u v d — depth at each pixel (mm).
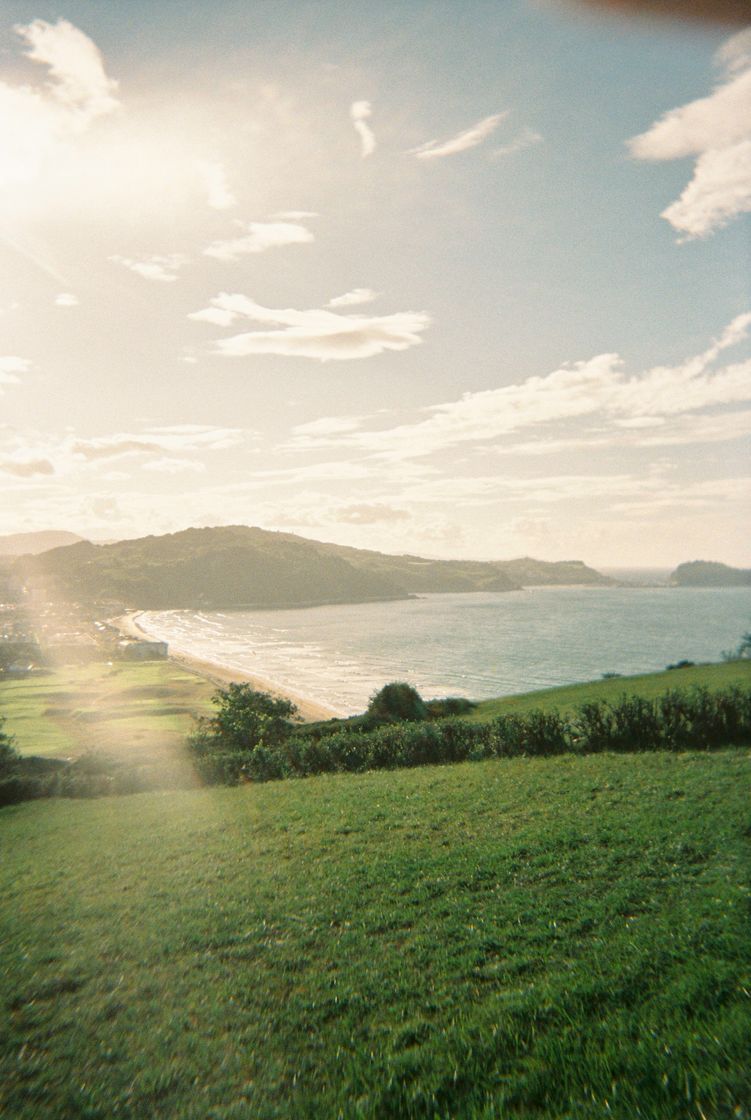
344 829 14727
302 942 8680
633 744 23062
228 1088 5789
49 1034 7062
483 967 7387
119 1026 7074
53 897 12305
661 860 10062
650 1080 5062
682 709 23188
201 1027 6848
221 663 187000
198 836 16156
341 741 27281
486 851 11594
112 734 82750
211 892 11312
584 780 16984
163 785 28328
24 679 164750
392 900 9836
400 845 12805
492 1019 6285
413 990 7086
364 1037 6332
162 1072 6102
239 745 35094
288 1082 5785
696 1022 5684
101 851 16047
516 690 126938
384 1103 5336
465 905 9258
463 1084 5453
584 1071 5309
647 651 178500
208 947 8883
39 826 22062
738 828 11148
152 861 14188
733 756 18344
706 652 172625
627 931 7762
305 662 183750
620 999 6297
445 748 25500
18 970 8797
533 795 15891
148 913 10602
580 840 11516
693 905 8242
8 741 44156
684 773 16375
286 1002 7164
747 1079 4832
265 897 10672
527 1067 5512
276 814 17625
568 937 7848
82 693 136625
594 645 193375
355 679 149000
